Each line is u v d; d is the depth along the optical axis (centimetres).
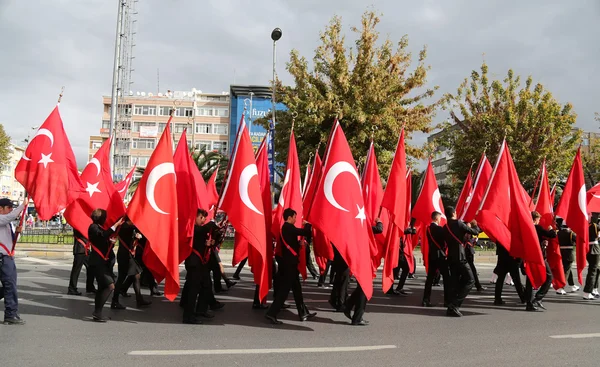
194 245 804
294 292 834
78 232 1052
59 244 2167
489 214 999
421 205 1202
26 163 898
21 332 702
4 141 4622
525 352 644
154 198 794
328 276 1512
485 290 1277
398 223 970
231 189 846
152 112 7581
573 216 1127
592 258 1138
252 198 830
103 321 791
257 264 864
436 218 1003
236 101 7269
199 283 804
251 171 845
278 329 767
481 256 2170
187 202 932
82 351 611
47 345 636
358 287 808
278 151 2486
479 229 1050
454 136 2856
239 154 852
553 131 2564
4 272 740
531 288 980
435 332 762
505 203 1005
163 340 679
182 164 952
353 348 654
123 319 815
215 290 1142
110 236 787
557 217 1199
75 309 885
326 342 686
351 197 816
